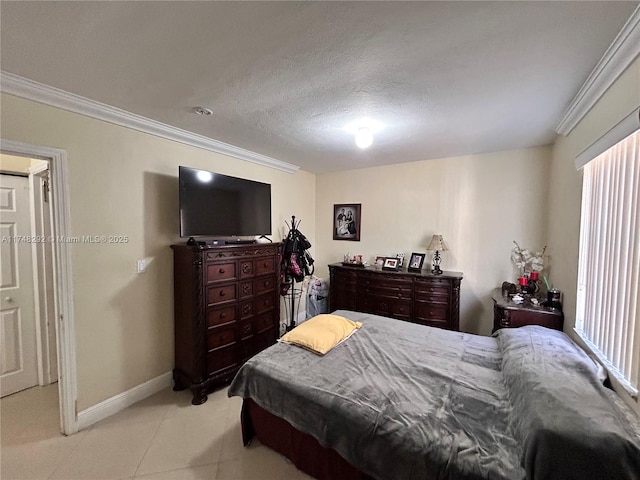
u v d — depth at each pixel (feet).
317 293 14.17
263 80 5.62
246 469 5.68
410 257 12.83
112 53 4.75
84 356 6.85
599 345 5.59
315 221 15.51
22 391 8.37
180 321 8.47
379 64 5.04
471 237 11.48
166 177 8.53
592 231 6.09
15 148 5.70
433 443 3.93
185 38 4.37
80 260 6.75
